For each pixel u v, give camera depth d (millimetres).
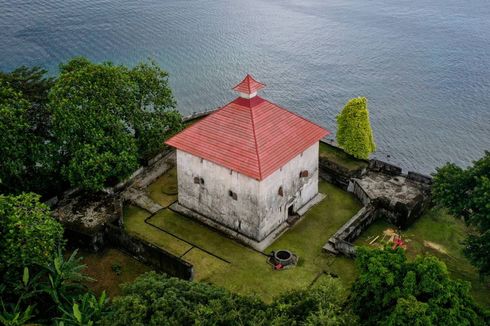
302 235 46969
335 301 28719
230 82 84250
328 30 107375
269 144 44375
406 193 51062
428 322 26781
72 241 44969
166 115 54531
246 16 112438
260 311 27812
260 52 95375
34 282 36031
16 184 46375
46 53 85938
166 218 48750
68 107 46156
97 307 33281
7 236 35812
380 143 71188
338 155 57719
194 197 48375
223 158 44031
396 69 90938
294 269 43062
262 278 42156
